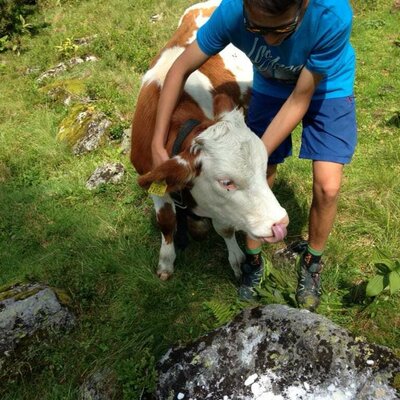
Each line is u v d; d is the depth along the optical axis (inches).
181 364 61.7
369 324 69.0
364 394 54.3
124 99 146.4
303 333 59.5
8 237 104.2
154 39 186.9
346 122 62.9
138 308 78.9
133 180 111.9
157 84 74.1
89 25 224.8
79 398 67.3
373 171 99.3
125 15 223.1
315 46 54.2
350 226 86.4
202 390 59.2
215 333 63.5
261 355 59.8
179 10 217.6
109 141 131.0
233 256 79.8
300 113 57.8
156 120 64.9
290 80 64.3
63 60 193.9
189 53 62.0
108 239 95.6
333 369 56.6
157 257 88.7
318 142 63.9
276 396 56.8
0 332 73.9
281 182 98.8
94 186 114.1
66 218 105.2
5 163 128.5
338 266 77.6
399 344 65.7
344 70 61.3
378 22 176.9
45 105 158.2
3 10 227.8
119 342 73.5
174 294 80.4
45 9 257.0
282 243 87.0
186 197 66.3
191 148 59.2
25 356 72.7
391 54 154.3
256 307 65.0
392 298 71.0
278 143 58.9
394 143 108.7
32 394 70.0
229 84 81.2
